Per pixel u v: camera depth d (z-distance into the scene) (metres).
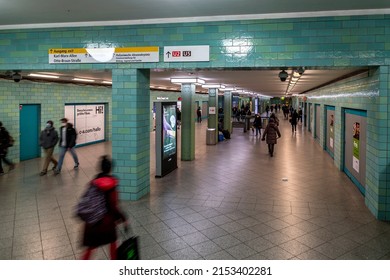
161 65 7.05
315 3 5.83
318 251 4.81
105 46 7.25
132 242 3.71
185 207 6.87
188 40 6.90
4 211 6.59
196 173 10.37
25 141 12.73
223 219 6.16
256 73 10.37
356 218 6.24
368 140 6.81
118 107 7.33
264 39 6.58
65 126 10.40
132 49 7.14
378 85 6.12
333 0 5.66
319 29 6.34
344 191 8.25
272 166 11.61
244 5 5.98
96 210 3.92
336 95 11.94
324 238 5.29
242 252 4.78
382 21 6.09
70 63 7.40
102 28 7.22
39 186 8.62
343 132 10.79
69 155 13.98
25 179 9.45
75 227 5.73
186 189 8.37
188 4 5.94
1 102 11.29
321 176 10.02
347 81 9.81
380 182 6.11
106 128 18.86
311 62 6.39
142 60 7.12
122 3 5.90
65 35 7.37
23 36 7.50
